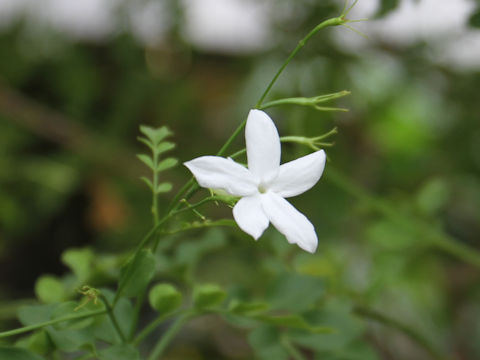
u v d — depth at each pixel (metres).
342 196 0.40
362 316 0.30
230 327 0.46
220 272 0.42
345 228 0.44
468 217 0.51
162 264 0.29
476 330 0.46
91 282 0.29
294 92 0.38
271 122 0.23
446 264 0.48
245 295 0.28
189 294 0.42
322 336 0.27
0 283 0.48
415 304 0.43
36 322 0.24
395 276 0.34
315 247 0.22
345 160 0.44
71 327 0.24
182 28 0.46
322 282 0.28
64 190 0.51
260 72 0.46
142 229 0.48
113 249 0.49
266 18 0.42
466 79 0.43
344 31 0.40
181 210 0.23
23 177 0.51
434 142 0.50
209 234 0.30
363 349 0.27
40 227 0.51
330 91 0.40
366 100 0.45
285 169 0.22
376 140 0.50
